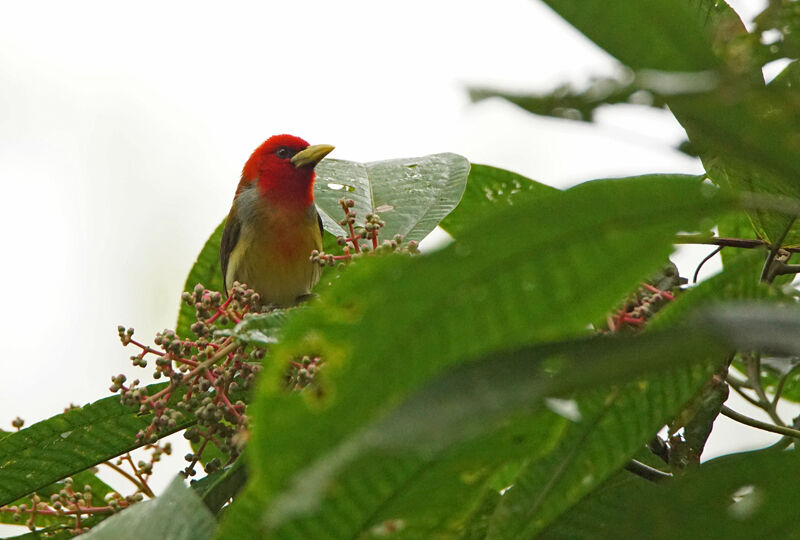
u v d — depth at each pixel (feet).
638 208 7.68
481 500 10.89
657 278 18.69
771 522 9.25
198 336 18.38
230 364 17.74
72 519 17.43
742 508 9.30
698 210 7.70
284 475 7.51
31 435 17.01
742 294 10.70
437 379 7.03
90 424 17.26
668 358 6.66
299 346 7.70
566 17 6.95
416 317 7.77
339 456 6.64
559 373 6.81
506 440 10.03
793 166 6.80
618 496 12.10
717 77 6.43
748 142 6.75
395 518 10.02
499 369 7.13
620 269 8.11
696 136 6.90
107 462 17.62
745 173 10.77
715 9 9.65
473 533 11.53
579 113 6.31
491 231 7.46
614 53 6.90
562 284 8.06
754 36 7.65
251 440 7.48
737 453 9.46
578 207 7.55
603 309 8.40
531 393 6.76
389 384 7.81
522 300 8.05
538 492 10.89
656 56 6.86
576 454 10.78
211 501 14.25
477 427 6.63
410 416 6.68
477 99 6.34
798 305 7.09
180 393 18.42
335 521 9.64
